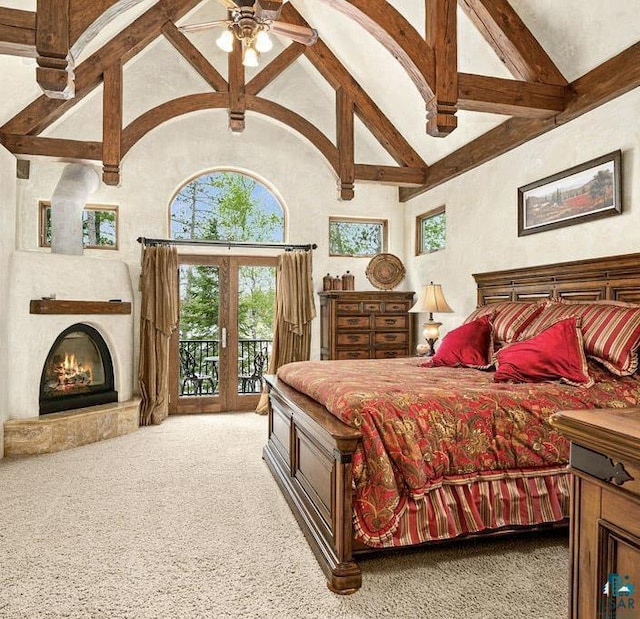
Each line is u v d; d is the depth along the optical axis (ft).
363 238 21.50
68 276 15.56
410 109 17.49
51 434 14.12
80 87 14.92
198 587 7.03
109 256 18.51
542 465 7.84
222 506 10.09
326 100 20.29
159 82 18.72
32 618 6.28
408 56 11.22
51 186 17.94
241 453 14.06
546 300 12.17
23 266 14.47
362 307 19.49
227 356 20.03
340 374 10.33
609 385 8.69
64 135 17.88
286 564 7.72
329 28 17.16
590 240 12.01
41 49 8.98
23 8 11.44
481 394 8.04
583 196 12.11
